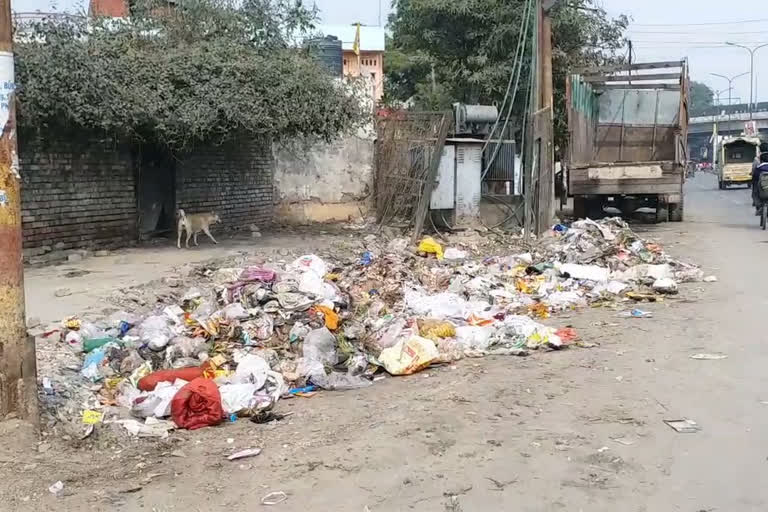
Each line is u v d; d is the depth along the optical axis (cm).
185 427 523
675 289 973
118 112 1070
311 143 1778
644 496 398
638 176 1739
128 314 780
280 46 1441
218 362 652
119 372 634
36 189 1093
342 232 1609
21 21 1080
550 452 459
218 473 442
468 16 2192
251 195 1661
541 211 1490
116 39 1183
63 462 458
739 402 542
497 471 433
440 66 2405
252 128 1224
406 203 1592
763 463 436
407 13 2384
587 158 1942
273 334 733
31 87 981
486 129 1630
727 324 788
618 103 2000
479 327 759
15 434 471
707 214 2217
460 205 1568
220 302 838
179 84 1174
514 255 1240
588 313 884
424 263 1178
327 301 823
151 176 1364
